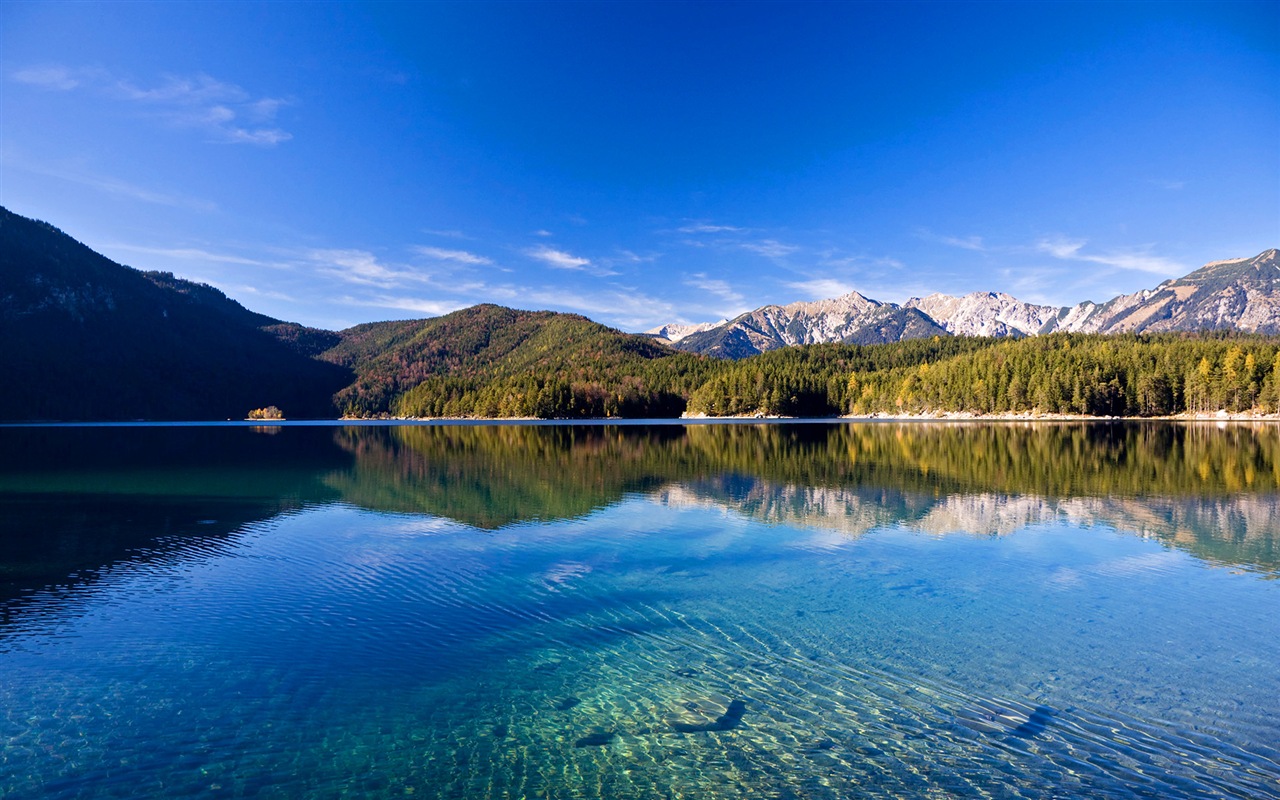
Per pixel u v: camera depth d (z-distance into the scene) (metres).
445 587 18.53
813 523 27.33
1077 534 24.84
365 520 28.55
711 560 21.42
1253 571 19.78
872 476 42.06
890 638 14.69
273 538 24.94
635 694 12.06
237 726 11.01
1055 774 9.41
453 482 40.81
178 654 13.91
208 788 9.29
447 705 11.72
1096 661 13.39
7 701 11.83
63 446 76.06
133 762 9.94
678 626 15.48
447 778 9.55
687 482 40.03
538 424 148.38
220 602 17.27
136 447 74.19
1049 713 11.25
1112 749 10.06
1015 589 18.22
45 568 20.67
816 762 9.83
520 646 14.34
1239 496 32.72
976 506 30.83
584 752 10.20
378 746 10.41
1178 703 11.56
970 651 13.94
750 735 10.62
